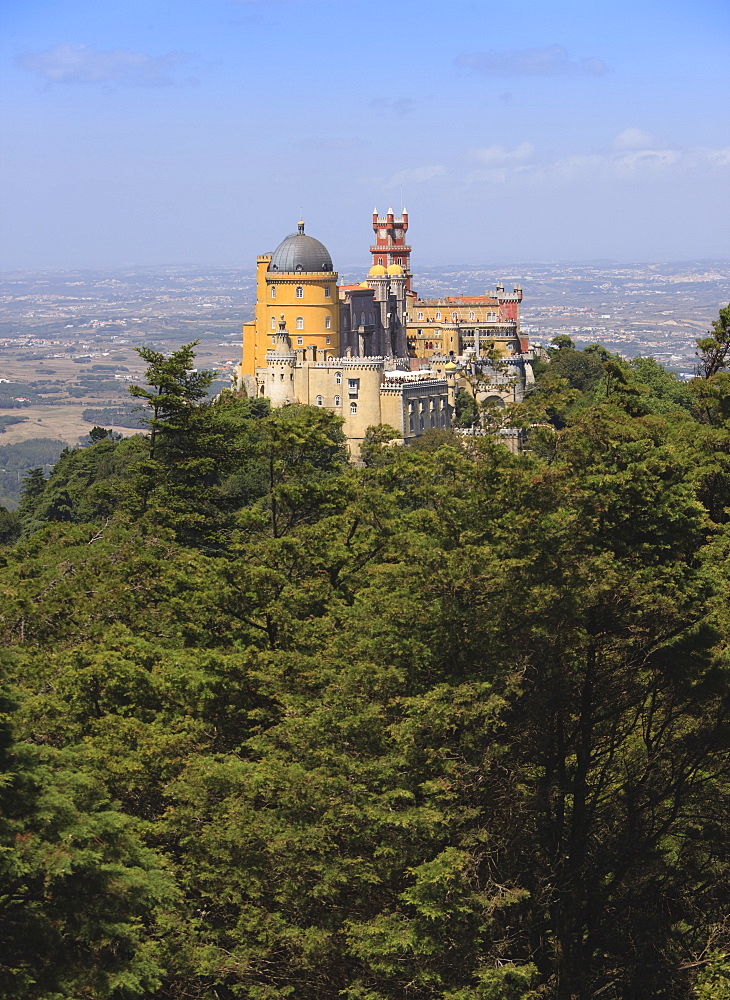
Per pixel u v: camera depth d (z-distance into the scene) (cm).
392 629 9212
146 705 10269
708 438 12369
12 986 6738
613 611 9056
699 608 9144
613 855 9194
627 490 9156
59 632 11338
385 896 8744
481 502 10044
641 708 9662
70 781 7538
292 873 8469
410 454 12181
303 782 8544
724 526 11075
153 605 12131
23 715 7862
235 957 8362
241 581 10575
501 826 8712
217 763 8806
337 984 8706
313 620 10362
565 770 9481
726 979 8319
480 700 8694
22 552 14362
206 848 8619
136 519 14275
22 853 6944
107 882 7294
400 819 8250
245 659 9662
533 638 9000
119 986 7212
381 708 8850
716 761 9844
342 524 11494
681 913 9462
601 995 9281
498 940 8544
